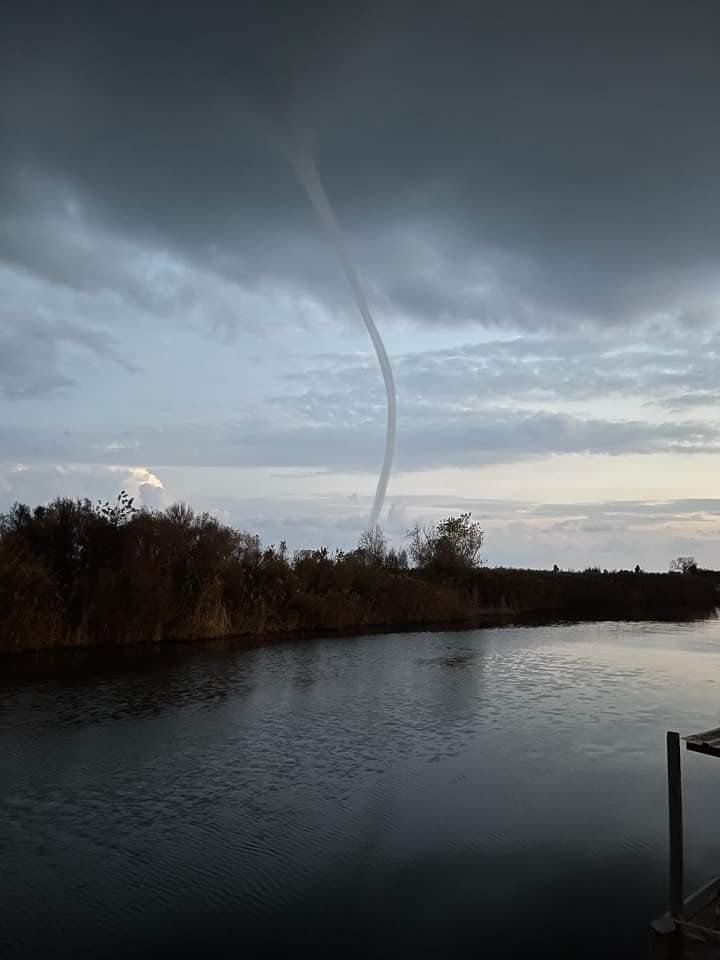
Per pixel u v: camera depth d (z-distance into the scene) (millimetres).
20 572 37406
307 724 22516
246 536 51781
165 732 21328
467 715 23953
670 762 10008
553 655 39188
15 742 20109
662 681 30781
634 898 11281
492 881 11852
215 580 45719
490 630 53938
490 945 9930
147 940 10086
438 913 10836
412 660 36938
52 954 9750
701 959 9008
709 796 15805
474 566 78500
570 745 20094
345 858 12664
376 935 10203
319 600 52906
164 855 12789
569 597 80938
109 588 40188
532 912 10836
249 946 9953
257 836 13641
